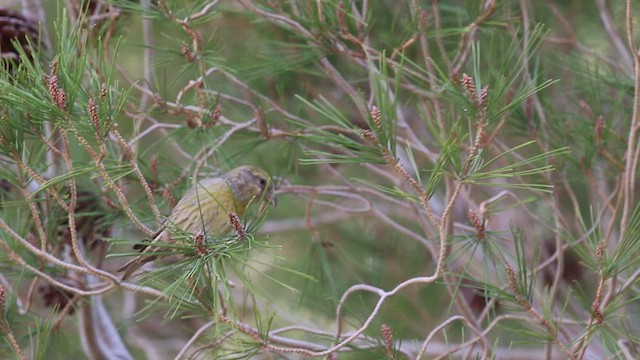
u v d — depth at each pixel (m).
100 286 10.52
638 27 12.34
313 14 9.70
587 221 12.79
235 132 10.43
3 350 8.05
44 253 7.38
